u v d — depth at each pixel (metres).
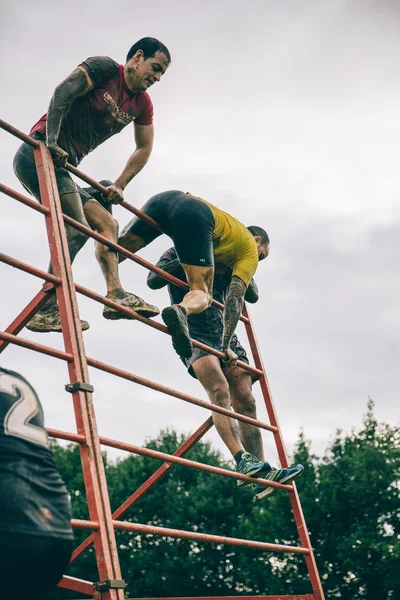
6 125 3.54
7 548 1.93
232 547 26.64
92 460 3.01
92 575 24.16
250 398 5.12
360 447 27.69
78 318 3.37
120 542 26.58
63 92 3.90
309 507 26.05
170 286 5.18
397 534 26.28
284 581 25.83
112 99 4.25
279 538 25.92
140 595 26.00
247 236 4.74
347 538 25.52
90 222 4.24
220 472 4.17
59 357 3.16
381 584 25.14
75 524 2.77
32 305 3.45
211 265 4.43
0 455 2.03
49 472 2.14
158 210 4.54
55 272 3.44
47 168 3.69
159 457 3.59
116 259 4.24
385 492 26.44
